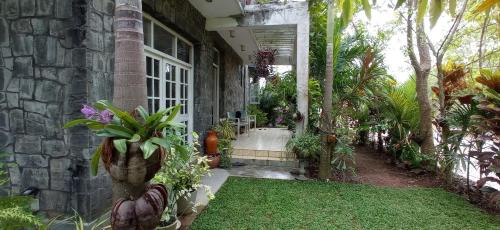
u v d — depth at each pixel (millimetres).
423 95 5090
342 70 5176
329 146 4512
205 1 4613
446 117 4266
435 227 2873
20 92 2523
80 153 2445
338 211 3229
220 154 5305
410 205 3457
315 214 3125
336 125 4754
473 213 3238
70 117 2439
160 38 4102
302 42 5164
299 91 5227
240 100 10047
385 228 2830
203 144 5391
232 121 7438
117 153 1255
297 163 5223
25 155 2553
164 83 4207
